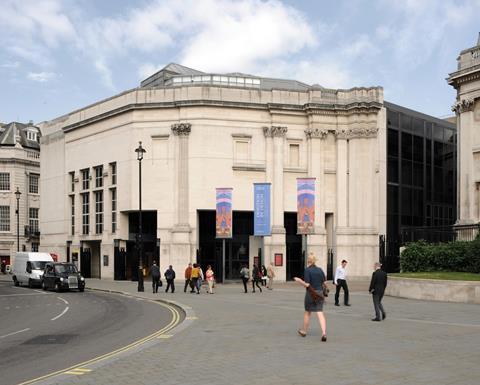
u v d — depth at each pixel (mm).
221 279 46094
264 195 43156
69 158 55469
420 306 22297
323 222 47312
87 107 53094
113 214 49688
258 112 47188
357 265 47000
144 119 47000
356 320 17562
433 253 30281
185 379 9289
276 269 45719
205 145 45938
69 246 54906
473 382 8836
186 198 45594
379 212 48219
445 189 56875
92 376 9609
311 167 47469
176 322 18281
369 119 47969
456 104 43531
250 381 9047
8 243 71062
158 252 46000
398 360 10656
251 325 16578
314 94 48094
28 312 23250
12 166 72062
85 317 20641
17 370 10758
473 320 17438
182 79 53438
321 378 9180
